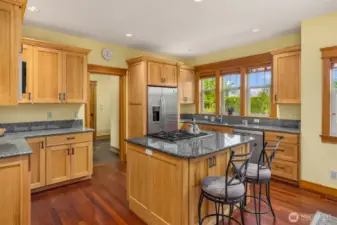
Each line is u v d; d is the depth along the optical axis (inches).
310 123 127.1
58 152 129.2
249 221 93.4
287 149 136.9
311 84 126.2
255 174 86.8
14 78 75.9
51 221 93.7
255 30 145.0
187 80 220.2
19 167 73.3
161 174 84.4
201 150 80.6
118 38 161.8
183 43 175.6
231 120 196.2
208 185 75.2
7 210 71.2
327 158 120.9
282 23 132.7
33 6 108.4
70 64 141.2
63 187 130.9
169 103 181.9
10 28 75.0
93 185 134.1
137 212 98.0
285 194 121.3
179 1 103.7
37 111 142.5
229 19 125.6
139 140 99.5
